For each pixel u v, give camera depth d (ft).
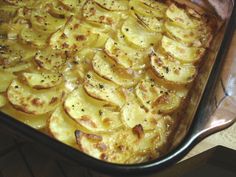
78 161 0.89
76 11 1.37
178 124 1.16
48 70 1.21
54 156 0.96
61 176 1.22
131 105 1.18
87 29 1.32
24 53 1.26
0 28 1.32
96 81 1.21
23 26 1.31
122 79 1.22
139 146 1.10
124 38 1.31
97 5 1.37
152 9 1.39
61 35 1.29
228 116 1.02
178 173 1.13
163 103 1.19
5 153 1.24
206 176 1.34
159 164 0.89
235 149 1.10
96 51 1.27
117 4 1.38
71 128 1.10
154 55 1.27
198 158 1.11
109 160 1.07
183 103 1.20
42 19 1.32
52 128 1.09
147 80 1.23
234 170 1.33
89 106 1.16
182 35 1.33
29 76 1.18
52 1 1.39
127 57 1.26
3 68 1.21
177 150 0.92
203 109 0.99
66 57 1.25
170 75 1.23
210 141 1.10
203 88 1.09
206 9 1.38
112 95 1.18
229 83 1.09
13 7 1.36
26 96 1.14
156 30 1.34
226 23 1.25
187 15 1.38
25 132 0.93
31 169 1.22
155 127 1.15
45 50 1.26
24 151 1.25
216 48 1.23
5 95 1.16
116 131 1.12
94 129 1.10
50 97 1.15
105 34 1.32
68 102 1.14
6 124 0.94
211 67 1.13
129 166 0.88
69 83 1.20
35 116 1.12
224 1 1.32
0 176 1.21
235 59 1.13
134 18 1.36
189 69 1.26
